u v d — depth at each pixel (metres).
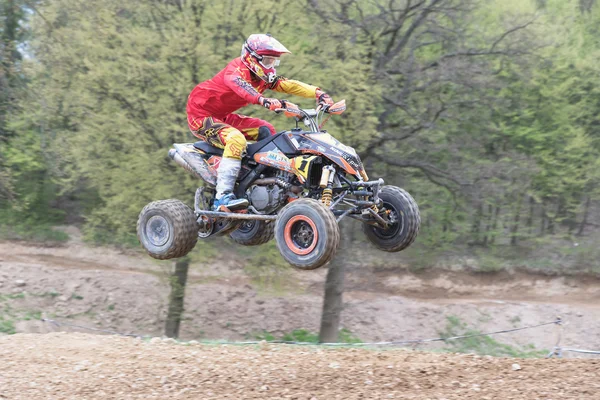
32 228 32.66
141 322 26.67
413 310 29.09
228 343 13.20
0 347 11.30
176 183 19.81
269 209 8.17
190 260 22.45
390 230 8.39
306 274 31.06
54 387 8.57
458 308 29.23
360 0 23.84
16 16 27.58
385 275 31.73
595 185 28.52
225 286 29.08
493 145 28.81
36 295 27.33
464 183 24.77
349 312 28.72
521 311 29.00
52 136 26.05
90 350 11.05
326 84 20.62
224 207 8.05
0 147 27.20
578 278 31.45
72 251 31.31
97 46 20.09
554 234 32.38
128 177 20.23
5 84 25.31
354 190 7.88
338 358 10.05
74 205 34.69
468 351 26.30
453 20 23.36
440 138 25.73
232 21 20.12
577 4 31.25
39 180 32.41
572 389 7.94
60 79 21.48
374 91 21.72
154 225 8.75
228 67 8.18
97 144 20.58
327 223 7.25
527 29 24.09
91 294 27.80
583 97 28.50
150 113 19.95
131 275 29.17
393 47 24.22
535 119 28.48
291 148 7.98
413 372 8.90
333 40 21.55
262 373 8.99
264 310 28.03
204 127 8.44
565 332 27.73
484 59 24.86
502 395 7.80
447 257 32.72
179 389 8.36
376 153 24.14
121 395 8.18
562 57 27.73
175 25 19.89
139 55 19.92
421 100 24.05
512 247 33.41
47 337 12.45
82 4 21.53
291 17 21.17
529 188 28.34
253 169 8.32
